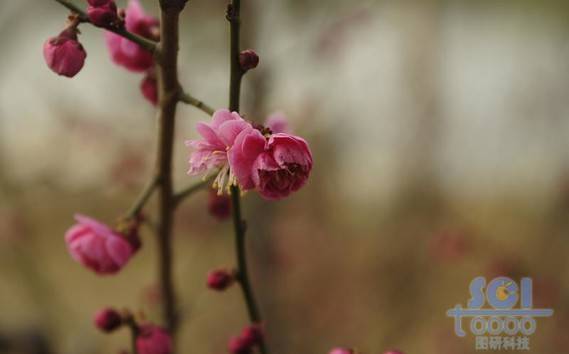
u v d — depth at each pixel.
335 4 5.27
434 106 6.53
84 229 2.26
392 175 6.59
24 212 4.88
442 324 5.51
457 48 6.70
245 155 1.71
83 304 5.56
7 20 4.79
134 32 2.24
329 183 6.14
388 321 5.66
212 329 5.41
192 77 4.82
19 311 4.70
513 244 5.48
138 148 4.84
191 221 5.32
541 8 6.46
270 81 4.34
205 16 4.95
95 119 5.06
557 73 6.00
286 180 1.74
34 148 4.94
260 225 4.76
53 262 5.88
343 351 2.07
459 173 6.41
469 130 6.37
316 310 5.77
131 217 2.25
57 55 1.95
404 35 6.58
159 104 2.01
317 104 5.20
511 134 6.12
